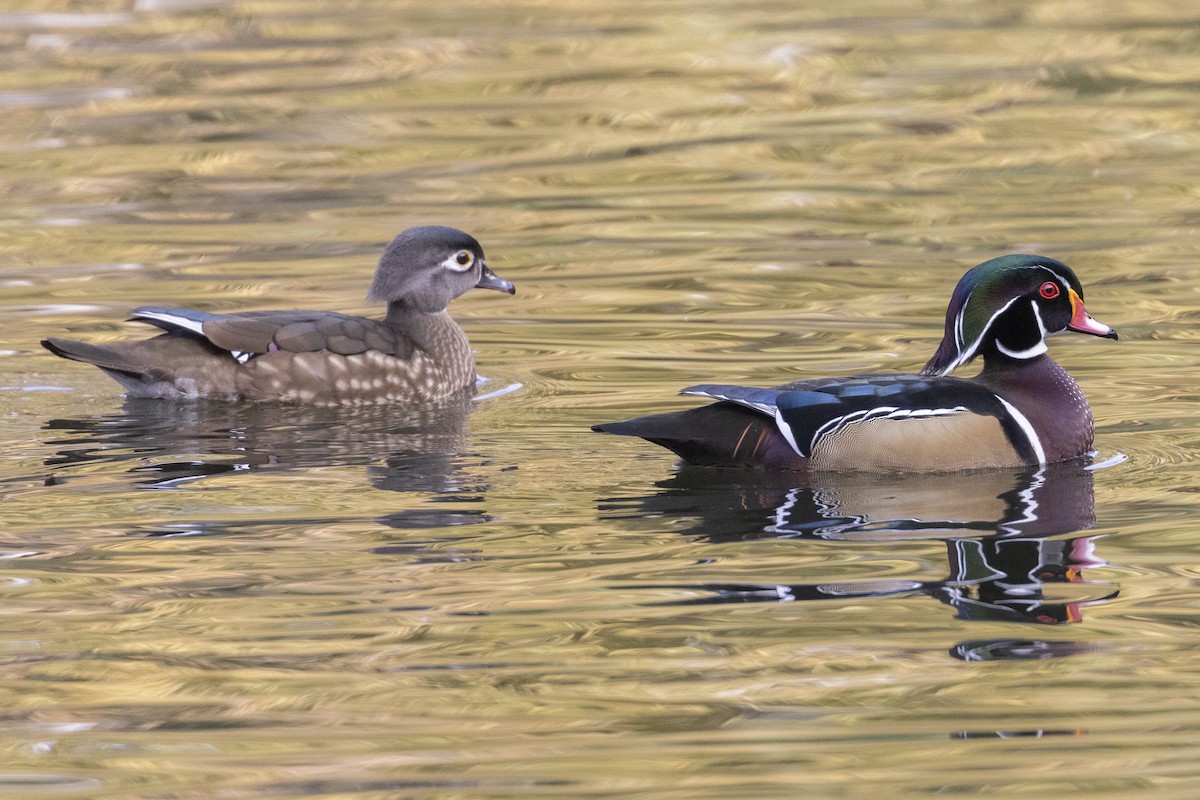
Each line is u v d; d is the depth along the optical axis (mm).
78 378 16016
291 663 9281
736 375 15633
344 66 29859
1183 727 8461
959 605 10008
